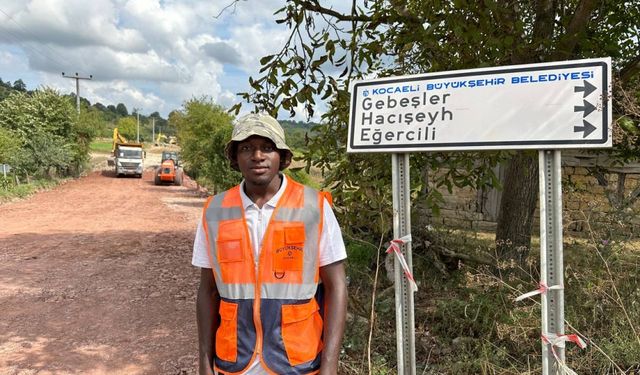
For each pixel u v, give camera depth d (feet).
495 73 7.60
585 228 14.93
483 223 33.86
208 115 87.56
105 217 52.06
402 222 8.40
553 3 14.12
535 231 30.40
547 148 7.16
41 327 18.79
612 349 10.93
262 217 6.50
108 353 16.28
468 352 12.39
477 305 13.70
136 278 26.35
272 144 6.55
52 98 99.66
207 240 6.77
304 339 6.34
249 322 6.35
